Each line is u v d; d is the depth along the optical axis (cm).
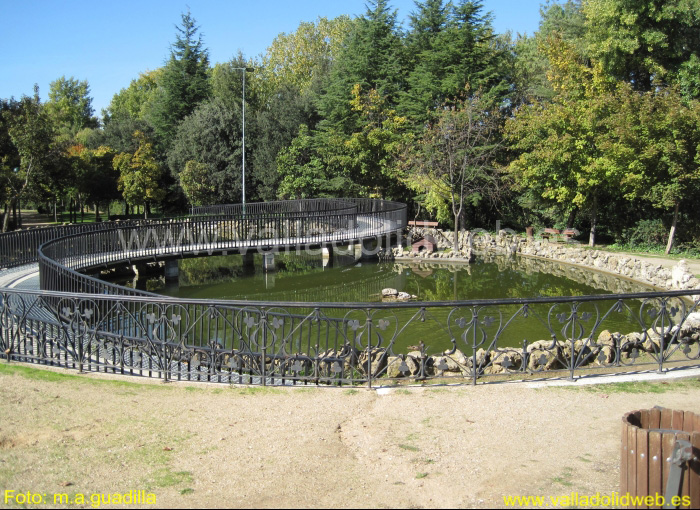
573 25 3366
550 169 2617
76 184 4247
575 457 470
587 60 2964
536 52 3978
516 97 3541
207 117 4328
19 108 3175
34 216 5244
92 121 6975
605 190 2505
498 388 651
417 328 1315
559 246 2644
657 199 2131
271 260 2389
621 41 2486
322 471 453
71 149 4431
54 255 1511
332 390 659
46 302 992
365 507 396
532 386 654
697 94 2428
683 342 748
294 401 622
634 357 732
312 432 534
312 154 3944
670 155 2042
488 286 2017
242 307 838
